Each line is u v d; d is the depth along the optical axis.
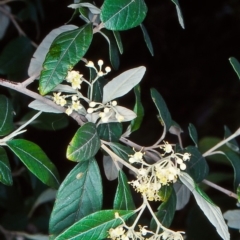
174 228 1.52
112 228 0.82
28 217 1.31
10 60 1.20
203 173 0.97
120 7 0.83
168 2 1.77
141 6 0.84
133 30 1.75
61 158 1.62
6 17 1.25
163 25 1.80
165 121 0.95
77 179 0.86
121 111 0.87
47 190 1.30
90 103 0.86
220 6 1.80
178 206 1.03
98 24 0.92
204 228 1.25
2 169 0.88
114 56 0.95
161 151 1.14
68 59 0.85
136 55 1.78
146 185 0.83
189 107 1.83
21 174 1.37
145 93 1.79
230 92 1.83
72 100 0.87
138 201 1.47
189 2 1.79
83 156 0.83
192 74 1.84
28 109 1.29
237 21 1.81
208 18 1.81
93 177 0.86
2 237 1.29
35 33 1.44
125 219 0.82
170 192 0.87
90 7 0.91
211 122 1.80
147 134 1.72
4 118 0.92
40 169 0.87
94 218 0.81
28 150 0.87
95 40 1.62
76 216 0.85
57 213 0.85
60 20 1.58
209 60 1.83
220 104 1.82
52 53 0.85
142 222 1.22
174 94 1.83
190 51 1.83
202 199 0.85
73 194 0.86
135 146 0.93
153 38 1.79
